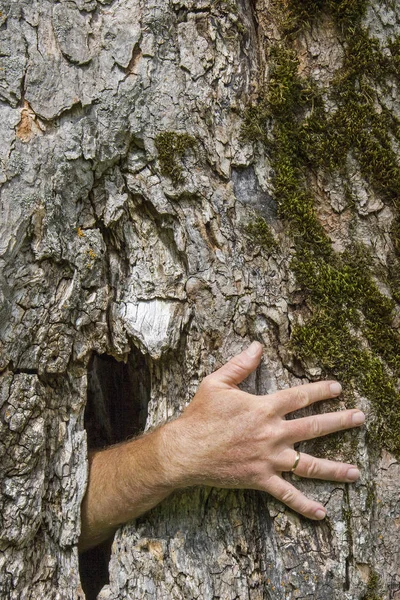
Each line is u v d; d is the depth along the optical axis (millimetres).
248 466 1942
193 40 2100
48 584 2100
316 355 2051
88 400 3109
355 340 2061
